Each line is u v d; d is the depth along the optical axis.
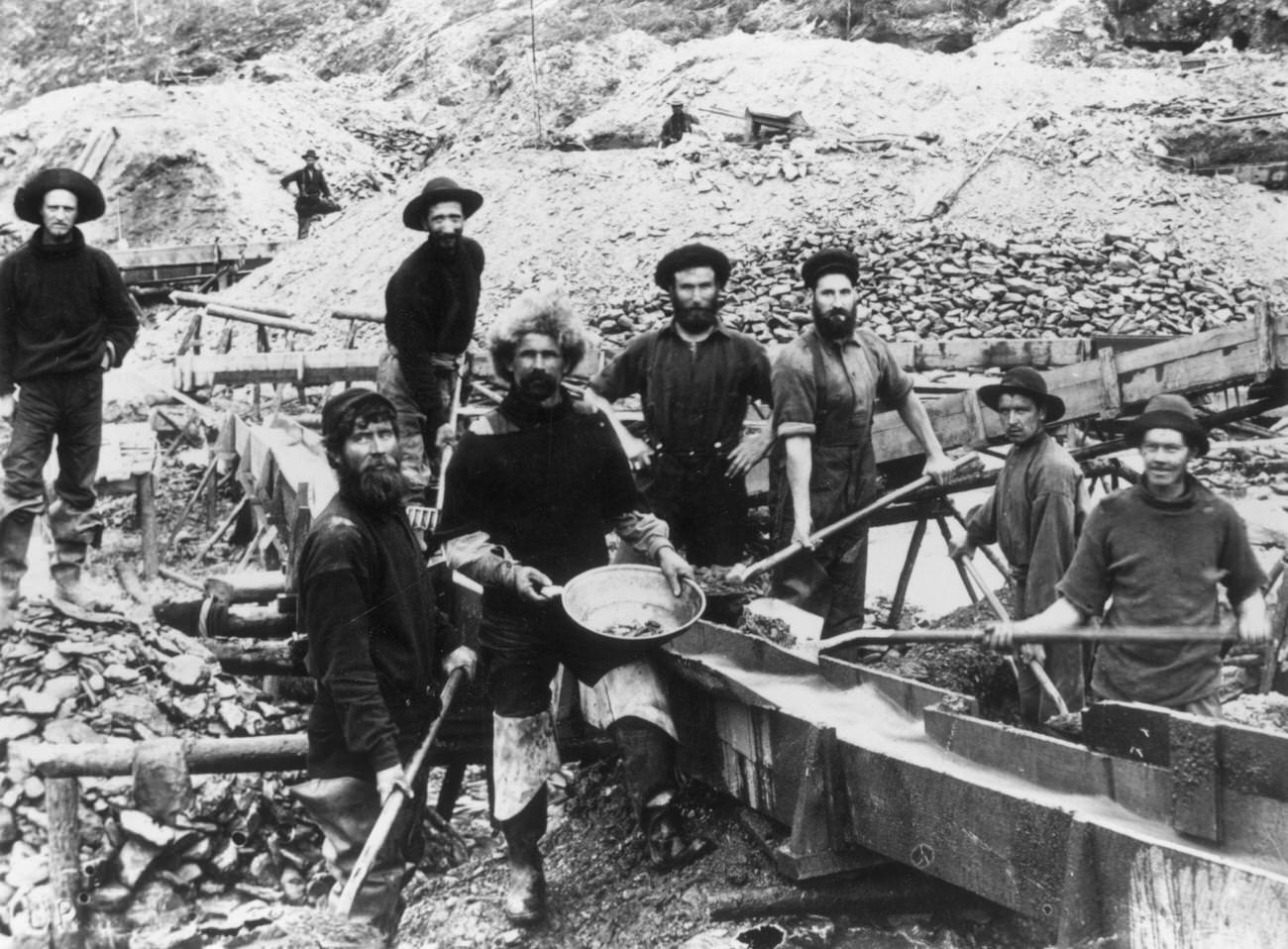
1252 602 4.53
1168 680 4.52
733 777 4.70
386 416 4.31
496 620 4.63
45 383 6.52
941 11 35.81
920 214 18.39
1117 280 16.77
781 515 6.45
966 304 16.12
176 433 11.70
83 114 29.83
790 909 4.29
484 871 5.05
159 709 6.01
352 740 4.23
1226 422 9.00
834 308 6.23
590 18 41.81
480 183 20.11
